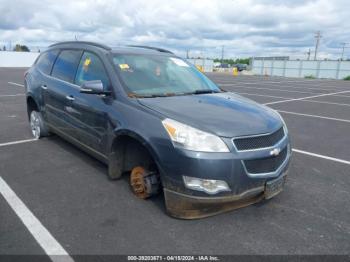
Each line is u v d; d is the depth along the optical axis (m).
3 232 3.01
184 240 2.96
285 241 3.00
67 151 5.41
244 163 3.01
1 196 3.76
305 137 7.15
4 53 43.91
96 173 4.48
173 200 3.12
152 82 4.11
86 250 2.78
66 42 5.45
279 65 60.53
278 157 3.32
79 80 4.58
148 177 3.54
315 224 3.32
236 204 3.16
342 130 8.00
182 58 5.20
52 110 5.22
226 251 2.82
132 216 3.34
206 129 3.02
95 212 3.42
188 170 2.95
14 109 9.52
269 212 3.54
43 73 5.68
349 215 3.54
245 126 3.18
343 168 5.07
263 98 14.77
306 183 4.41
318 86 25.36
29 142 5.92
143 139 3.25
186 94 4.09
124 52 4.43
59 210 3.45
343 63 53.84
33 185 4.07
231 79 31.50
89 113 4.13
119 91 3.80
